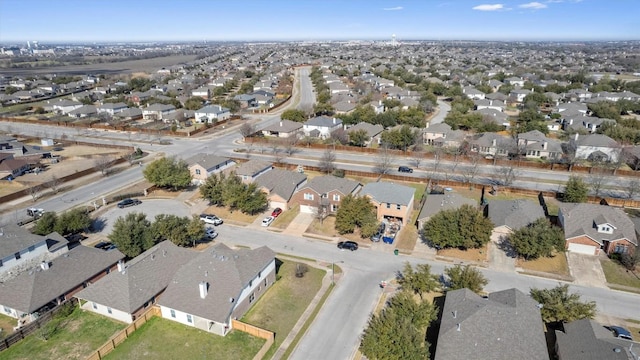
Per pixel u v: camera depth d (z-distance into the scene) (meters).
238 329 38.78
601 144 88.19
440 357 31.78
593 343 32.25
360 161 90.06
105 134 116.31
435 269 49.22
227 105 142.75
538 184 75.69
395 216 60.62
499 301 37.72
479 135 100.00
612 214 54.22
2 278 44.81
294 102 164.88
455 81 194.25
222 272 41.28
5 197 68.75
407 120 117.44
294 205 67.44
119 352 35.81
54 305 41.53
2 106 158.12
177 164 74.25
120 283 41.03
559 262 50.62
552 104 149.00
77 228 55.91
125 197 70.38
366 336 34.75
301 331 38.78
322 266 50.06
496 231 55.66
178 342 37.12
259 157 93.62
